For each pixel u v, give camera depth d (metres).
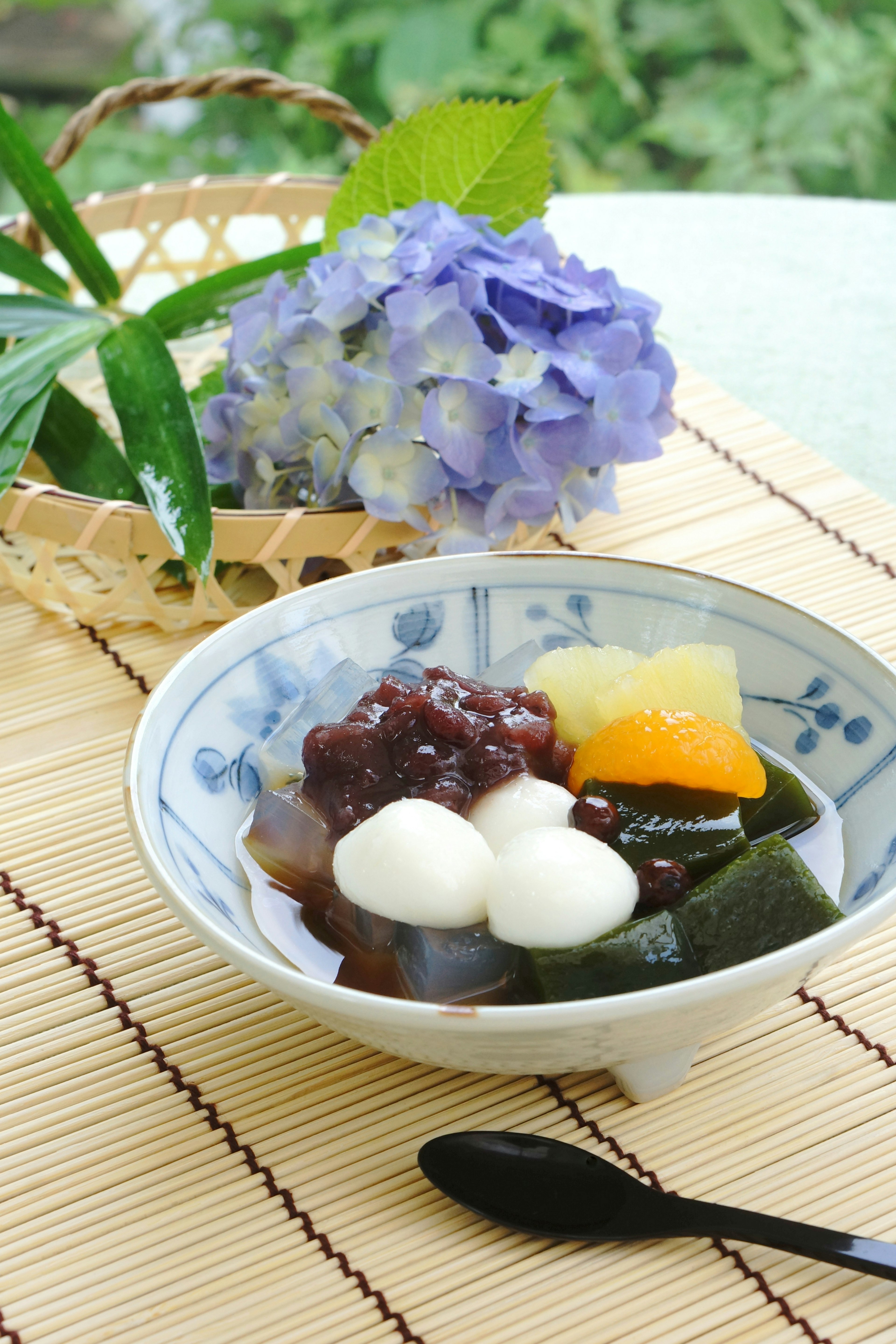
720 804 0.51
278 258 0.71
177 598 0.64
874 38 1.58
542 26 1.59
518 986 0.50
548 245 0.65
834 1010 0.52
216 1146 0.50
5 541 0.67
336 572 0.65
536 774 0.54
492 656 0.57
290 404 0.63
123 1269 0.48
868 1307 0.47
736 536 0.66
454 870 0.50
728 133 1.61
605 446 0.62
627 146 1.67
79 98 1.78
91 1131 0.51
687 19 1.62
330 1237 0.49
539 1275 0.48
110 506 0.60
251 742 0.55
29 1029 0.53
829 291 0.82
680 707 0.53
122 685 0.62
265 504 0.65
